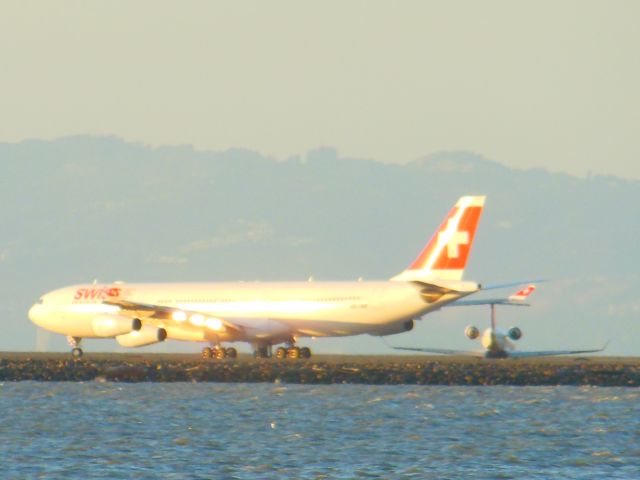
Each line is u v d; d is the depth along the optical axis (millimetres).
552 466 182625
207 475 174875
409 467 181375
